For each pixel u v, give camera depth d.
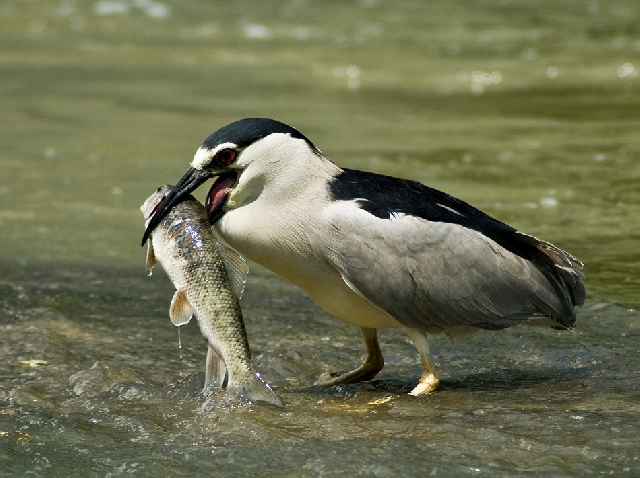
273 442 9.02
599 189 18.28
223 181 10.51
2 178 19.48
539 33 35.72
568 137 22.70
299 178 10.26
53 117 24.62
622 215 16.62
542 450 8.59
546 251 10.45
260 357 11.42
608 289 13.16
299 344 11.92
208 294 9.64
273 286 14.02
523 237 10.44
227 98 26.83
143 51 32.91
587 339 11.70
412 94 27.62
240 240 10.43
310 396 10.30
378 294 10.17
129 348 11.70
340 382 10.84
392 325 10.68
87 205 17.86
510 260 10.34
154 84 28.39
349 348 11.83
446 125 24.09
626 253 14.59
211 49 33.34
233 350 9.62
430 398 10.12
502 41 34.50
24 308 12.90
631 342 11.55
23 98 26.47
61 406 10.10
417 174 19.48
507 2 41.59
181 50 33.19
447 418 9.42
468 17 38.84
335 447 8.83
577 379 10.52
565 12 39.41
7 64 30.53
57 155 21.31
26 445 9.09
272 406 9.82
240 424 9.34
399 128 23.73
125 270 14.58
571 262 10.40
